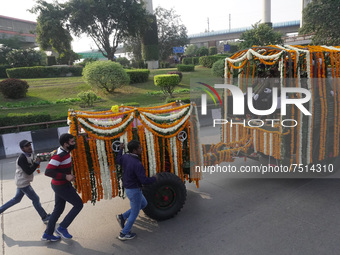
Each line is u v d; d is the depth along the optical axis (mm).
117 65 17562
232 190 5570
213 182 6035
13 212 5172
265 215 4520
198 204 5055
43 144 10047
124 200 5387
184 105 4809
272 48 5371
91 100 14852
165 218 4488
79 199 4086
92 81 17062
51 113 13258
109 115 4207
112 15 28719
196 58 38625
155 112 4504
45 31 28016
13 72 24359
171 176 4469
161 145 4586
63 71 26281
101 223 4578
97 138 4129
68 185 3965
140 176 3811
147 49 36500
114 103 15844
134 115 4332
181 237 4055
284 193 5297
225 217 4539
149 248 3842
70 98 16391
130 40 43406
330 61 5297
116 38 31719
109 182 4316
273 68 6105
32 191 4578
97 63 17578
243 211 4699
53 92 18422
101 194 4328
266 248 3680
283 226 4168
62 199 4113
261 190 5492
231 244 3811
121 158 4000
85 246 3977
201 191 5617
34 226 4645
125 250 3830
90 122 4094
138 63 34406
